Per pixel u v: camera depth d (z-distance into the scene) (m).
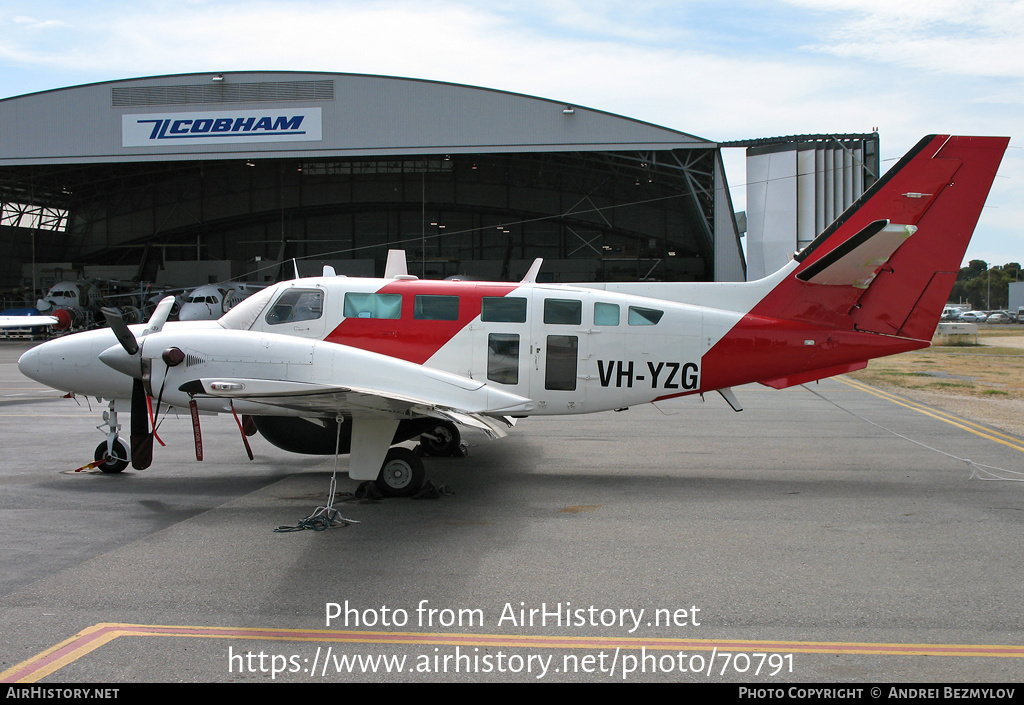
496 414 8.98
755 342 9.28
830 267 9.03
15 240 49.94
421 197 51.34
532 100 34.16
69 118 35.28
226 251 54.81
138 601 5.11
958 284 125.69
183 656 4.30
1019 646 4.50
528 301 9.20
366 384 8.22
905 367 27.30
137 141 35.12
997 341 44.81
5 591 5.29
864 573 5.77
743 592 5.36
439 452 10.59
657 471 9.70
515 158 43.78
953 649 4.46
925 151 9.05
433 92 34.53
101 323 45.38
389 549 6.32
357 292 9.23
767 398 18.39
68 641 4.48
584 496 8.30
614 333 9.19
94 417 14.35
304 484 8.88
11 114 35.53
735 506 7.87
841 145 32.84
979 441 12.08
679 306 9.38
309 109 34.78
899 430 13.20
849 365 9.41
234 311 9.40
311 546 6.39
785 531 6.93
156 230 53.19
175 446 11.34
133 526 7.02
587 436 12.53
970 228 9.08
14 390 19.12
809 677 4.11
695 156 35.47
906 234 8.27
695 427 13.57
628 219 51.19
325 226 54.16
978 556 6.20
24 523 7.11
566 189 51.00
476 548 6.36
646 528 7.00
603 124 34.00
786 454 10.92
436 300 9.20
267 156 35.06
